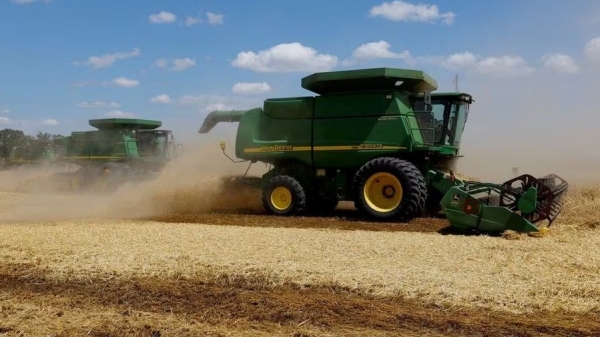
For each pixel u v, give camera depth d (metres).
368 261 7.88
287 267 7.51
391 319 5.73
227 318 5.87
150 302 6.45
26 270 7.86
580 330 5.36
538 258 8.00
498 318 5.70
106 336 5.43
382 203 12.91
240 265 7.68
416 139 13.19
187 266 7.77
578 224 11.28
